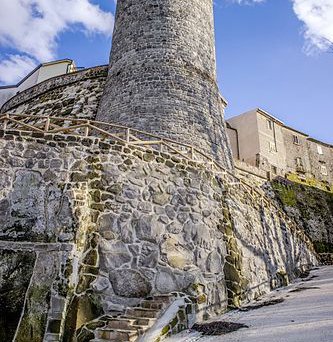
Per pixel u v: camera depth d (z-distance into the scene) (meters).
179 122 12.15
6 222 7.21
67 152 8.16
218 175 10.27
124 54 14.08
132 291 7.23
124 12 15.29
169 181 8.88
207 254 8.62
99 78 17.34
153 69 13.21
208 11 15.97
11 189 7.54
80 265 7.04
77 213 7.29
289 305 8.09
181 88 12.94
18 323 6.22
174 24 14.30
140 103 12.48
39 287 6.52
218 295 8.33
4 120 8.42
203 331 6.70
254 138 29.00
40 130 8.27
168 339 6.31
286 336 5.62
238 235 9.88
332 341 5.04
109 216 7.77
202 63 14.22
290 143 31.56
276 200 24.48
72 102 17.14
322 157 33.19
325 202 28.19
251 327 6.53
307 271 15.30
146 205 8.27
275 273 11.77
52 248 6.89
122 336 5.84
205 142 12.29
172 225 8.38
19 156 7.91
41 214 7.33
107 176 8.16
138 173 8.53
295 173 29.78
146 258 7.70
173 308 7.09
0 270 6.70
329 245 24.91
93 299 6.82
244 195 11.30
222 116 14.22
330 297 8.27
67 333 6.23
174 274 7.84
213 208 9.45
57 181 7.75
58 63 25.97
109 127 12.43
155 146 11.23
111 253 7.41
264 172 25.61
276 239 12.96
